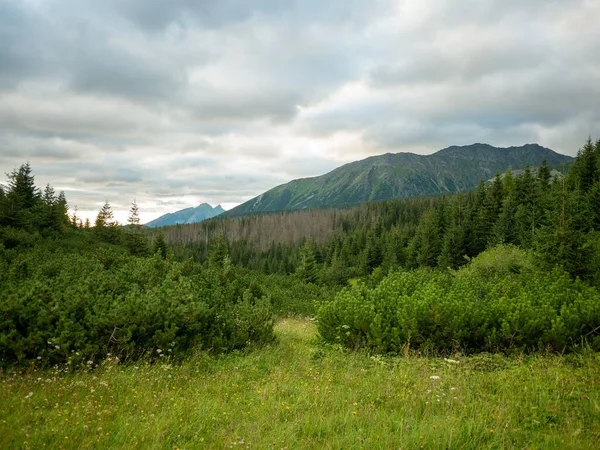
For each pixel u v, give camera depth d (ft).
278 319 64.54
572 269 54.85
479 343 31.24
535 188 141.79
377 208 576.20
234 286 56.59
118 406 19.16
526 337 29.35
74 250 88.94
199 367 27.61
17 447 14.07
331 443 15.74
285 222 635.66
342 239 321.73
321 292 94.68
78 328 26.58
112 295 33.60
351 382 24.18
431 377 23.17
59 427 16.10
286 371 27.45
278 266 270.26
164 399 20.31
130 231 157.48
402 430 16.74
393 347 31.65
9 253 55.31
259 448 15.29
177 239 521.65
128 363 26.76
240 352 33.06
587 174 134.82
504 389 21.70
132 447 14.89
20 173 127.95
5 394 19.08
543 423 17.66
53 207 120.98
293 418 18.48
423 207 441.27
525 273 57.77
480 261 82.48
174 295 34.04
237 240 522.06
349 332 34.01
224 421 18.01
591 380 21.71
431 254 169.17
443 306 31.24
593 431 16.53
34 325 25.62
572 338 28.99
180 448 15.14
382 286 41.96
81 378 22.68
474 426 16.93
